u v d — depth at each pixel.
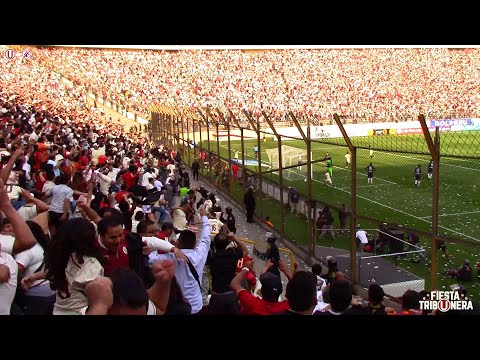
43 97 46.72
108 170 17.17
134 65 69.44
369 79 73.31
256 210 21.59
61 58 65.38
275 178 27.61
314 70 74.44
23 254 5.49
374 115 57.41
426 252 13.76
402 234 13.41
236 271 7.42
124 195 12.81
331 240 16.06
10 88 46.62
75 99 52.22
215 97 65.50
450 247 16.67
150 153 29.69
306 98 67.12
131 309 3.67
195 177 29.69
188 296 6.25
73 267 4.58
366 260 12.91
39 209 7.73
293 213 17.69
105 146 25.25
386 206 23.33
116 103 56.19
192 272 6.28
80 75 62.31
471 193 24.97
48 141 20.89
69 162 15.43
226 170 25.23
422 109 61.97
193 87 67.56
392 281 12.36
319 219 16.17
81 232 4.61
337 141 44.78
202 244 6.58
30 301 5.48
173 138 36.09
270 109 61.94
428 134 10.14
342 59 76.62
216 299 6.97
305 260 15.34
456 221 20.48
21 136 18.28
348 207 22.75
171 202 20.08
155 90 64.75
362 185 27.84
